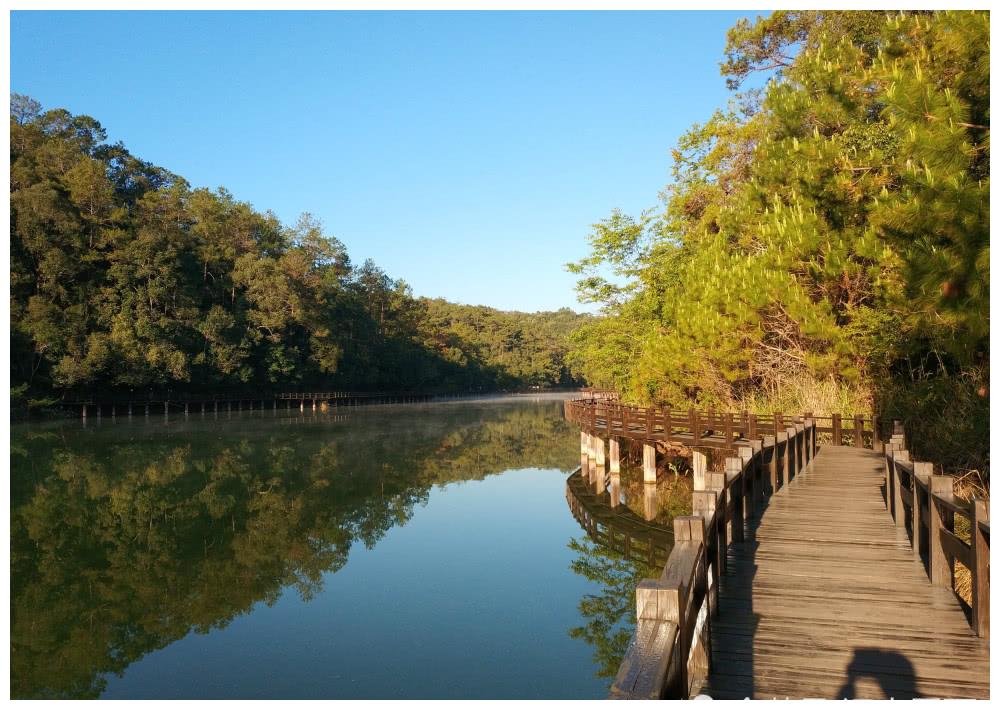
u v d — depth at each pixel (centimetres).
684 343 2058
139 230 5422
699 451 1617
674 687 336
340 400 7425
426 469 2589
